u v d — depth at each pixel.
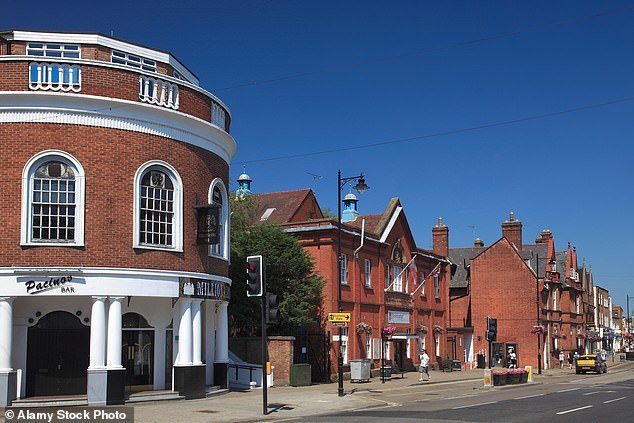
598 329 102.38
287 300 34.69
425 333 51.12
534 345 60.41
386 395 30.05
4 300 21.92
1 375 21.52
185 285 24.75
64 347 23.53
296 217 47.34
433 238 58.91
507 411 22.48
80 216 22.69
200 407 22.67
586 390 34.12
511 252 62.16
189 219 25.34
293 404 24.69
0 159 22.36
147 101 24.28
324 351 37.81
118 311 23.00
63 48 25.97
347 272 41.00
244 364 32.62
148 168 24.25
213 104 27.16
